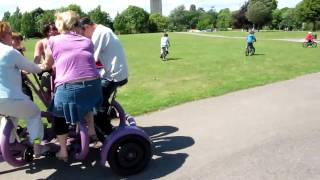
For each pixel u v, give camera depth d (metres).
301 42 23.02
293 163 3.23
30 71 2.91
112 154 3.08
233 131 4.14
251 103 5.39
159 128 4.36
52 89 3.29
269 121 4.46
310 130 4.07
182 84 7.30
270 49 16.95
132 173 3.16
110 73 3.36
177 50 17.81
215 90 6.43
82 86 2.88
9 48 2.80
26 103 2.86
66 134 3.05
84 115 2.97
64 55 2.90
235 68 9.74
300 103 5.31
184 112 5.01
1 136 2.90
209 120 4.59
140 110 5.12
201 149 3.64
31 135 2.95
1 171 3.29
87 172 3.23
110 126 3.39
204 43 24.12
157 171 3.20
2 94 2.75
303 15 55.94
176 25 91.06
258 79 7.57
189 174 3.12
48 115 3.04
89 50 2.97
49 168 3.33
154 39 32.72
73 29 3.02
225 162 3.31
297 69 9.17
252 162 3.29
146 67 10.69
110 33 3.34
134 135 3.11
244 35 38.88
